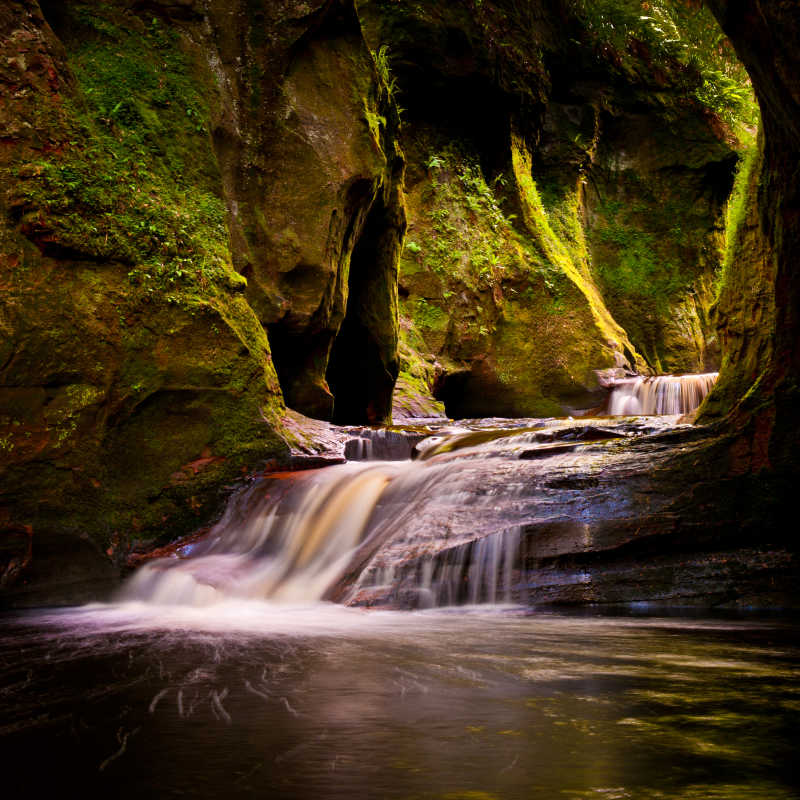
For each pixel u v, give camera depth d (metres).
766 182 7.54
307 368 10.63
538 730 2.63
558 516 6.90
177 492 7.91
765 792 2.02
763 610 6.38
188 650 4.38
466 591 6.52
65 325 7.47
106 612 6.42
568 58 19.97
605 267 20.36
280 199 10.02
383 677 3.57
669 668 3.79
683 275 20.73
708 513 7.02
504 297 17.33
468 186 17.56
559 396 16.88
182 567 7.33
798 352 7.21
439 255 16.62
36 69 7.83
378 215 11.80
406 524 7.10
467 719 2.78
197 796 2.03
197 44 9.59
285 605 6.62
